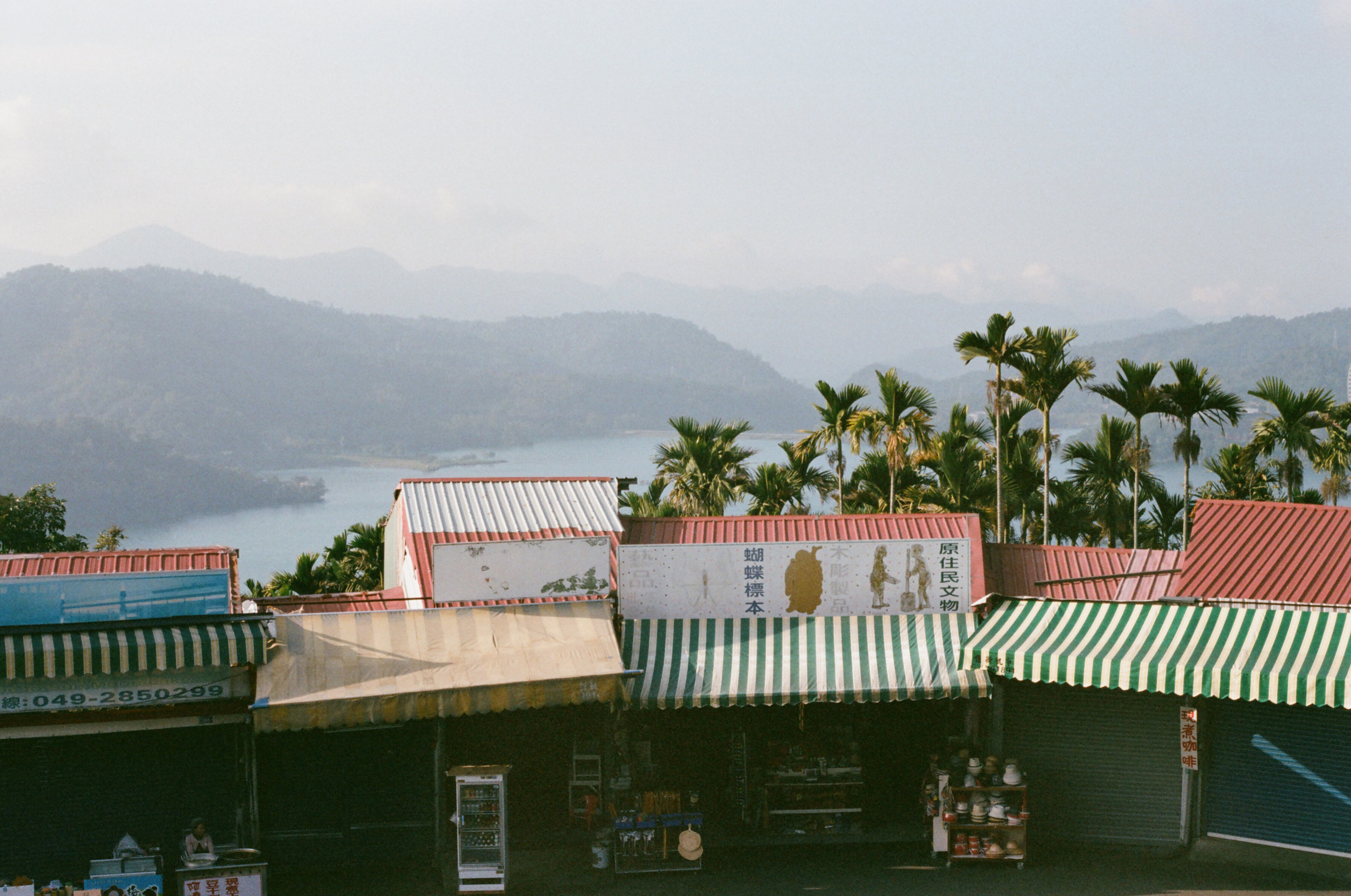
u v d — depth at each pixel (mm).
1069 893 14953
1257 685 14328
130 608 15203
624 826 16109
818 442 42312
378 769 16594
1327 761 15672
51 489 54469
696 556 17656
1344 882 15211
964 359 32562
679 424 42188
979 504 39406
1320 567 16672
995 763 16750
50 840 15281
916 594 17656
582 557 17359
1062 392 32375
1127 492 42812
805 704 17281
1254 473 41344
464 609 16641
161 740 15750
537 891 15445
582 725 17906
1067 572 19578
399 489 22031
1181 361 31938
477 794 15414
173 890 15555
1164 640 15602
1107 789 16969
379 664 15648
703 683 16453
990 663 15984
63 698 14961
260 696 14836
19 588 14844
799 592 17672
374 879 16047
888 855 16594
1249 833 16250
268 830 16312
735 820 17672
